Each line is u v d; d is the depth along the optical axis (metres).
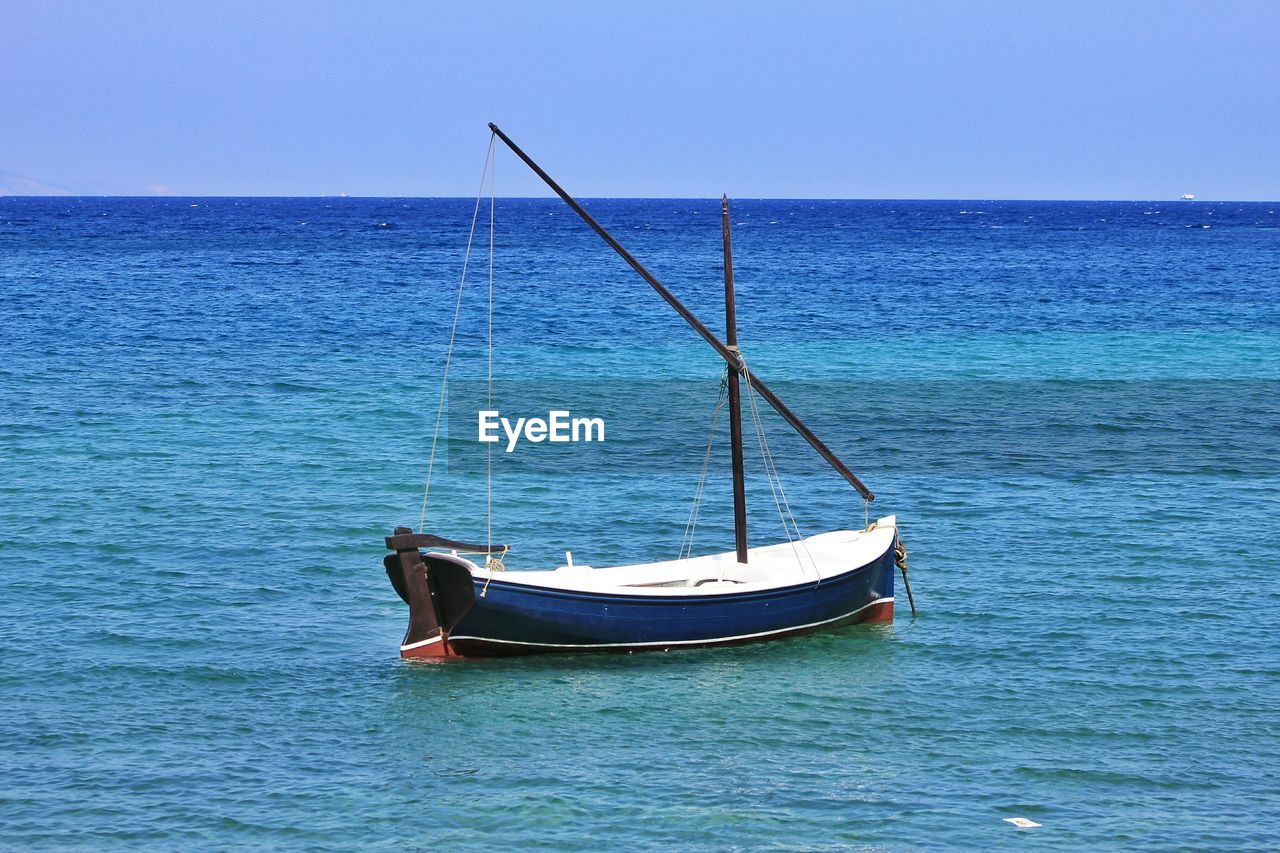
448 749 21.98
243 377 62.44
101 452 44.66
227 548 33.69
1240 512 38.25
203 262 145.12
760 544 35.69
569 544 35.56
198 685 24.66
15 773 20.75
